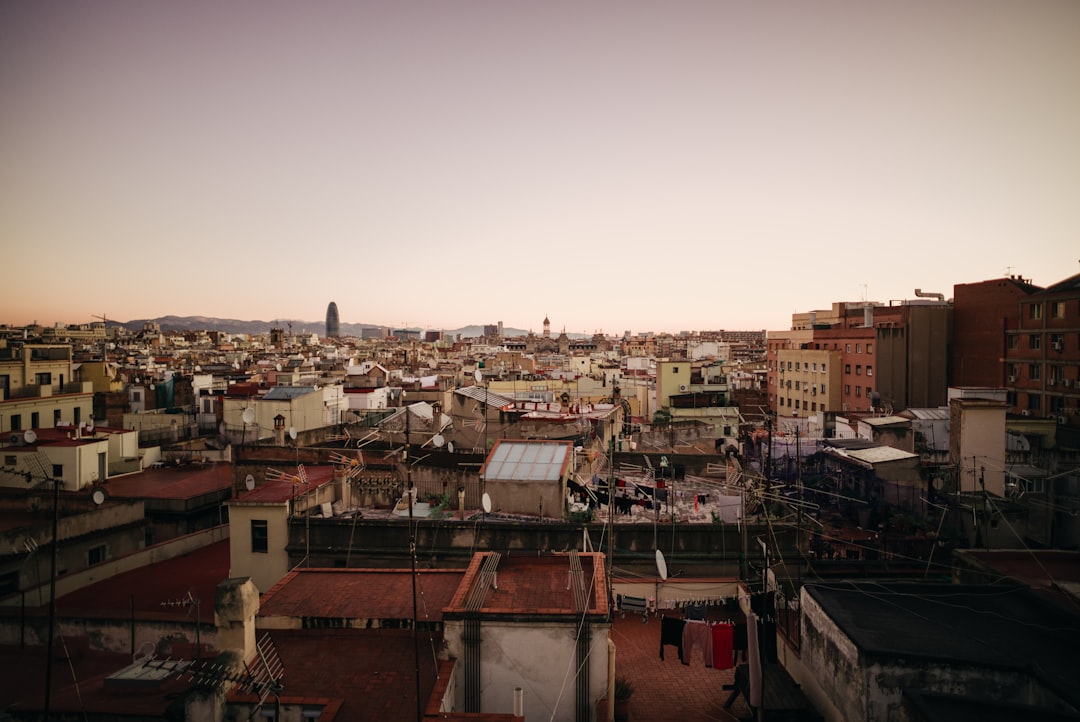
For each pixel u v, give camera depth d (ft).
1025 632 64.23
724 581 100.12
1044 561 85.46
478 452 137.80
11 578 97.04
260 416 191.72
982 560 85.71
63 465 129.49
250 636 57.31
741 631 69.05
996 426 123.54
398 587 72.49
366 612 65.87
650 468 139.85
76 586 102.63
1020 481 128.36
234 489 132.36
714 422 242.37
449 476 113.91
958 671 56.54
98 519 114.42
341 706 53.36
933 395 291.38
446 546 102.06
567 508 111.96
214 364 472.85
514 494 110.01
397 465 118.01
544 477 110.42
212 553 121.90
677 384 301.43
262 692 53.83
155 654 76.69
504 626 58.39
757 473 123.24
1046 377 231.50
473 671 58.29
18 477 126.41
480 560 70.69
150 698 55.72
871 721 57.11
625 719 72.84
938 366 291.38
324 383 258.16
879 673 57.47
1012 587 74.33
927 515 116.06
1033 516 120.37
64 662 76.18
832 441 151.84
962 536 111.86
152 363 432.25
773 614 82.84
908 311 292.81
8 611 81.00
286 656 60.80
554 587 66.64
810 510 115.34
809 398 335.88
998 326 263.49
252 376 330.54
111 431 163.63
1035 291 257.55
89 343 572.92
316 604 67.82
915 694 55.57
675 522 106.73
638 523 104.06
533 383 347.15
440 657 58.95
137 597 99.25
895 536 109.70
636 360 482.28
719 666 68.44
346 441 150.82
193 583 105.29
